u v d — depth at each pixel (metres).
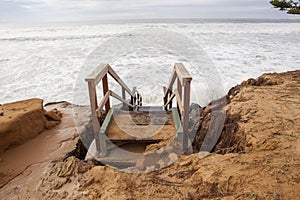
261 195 1.83
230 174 2.15
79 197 2.13
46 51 15.33
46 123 3.84
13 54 14.36
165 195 2.07
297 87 4.99
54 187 2.32
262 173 2.10
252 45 17.66
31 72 10.86
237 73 10.52
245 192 1.89
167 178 2.35
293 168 2.12
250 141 2.78
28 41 19.48
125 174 2.44
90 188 2.26
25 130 3.37
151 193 2.11
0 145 2.97
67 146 3.28
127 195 2.10
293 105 3.82
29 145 3.28
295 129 2.93
